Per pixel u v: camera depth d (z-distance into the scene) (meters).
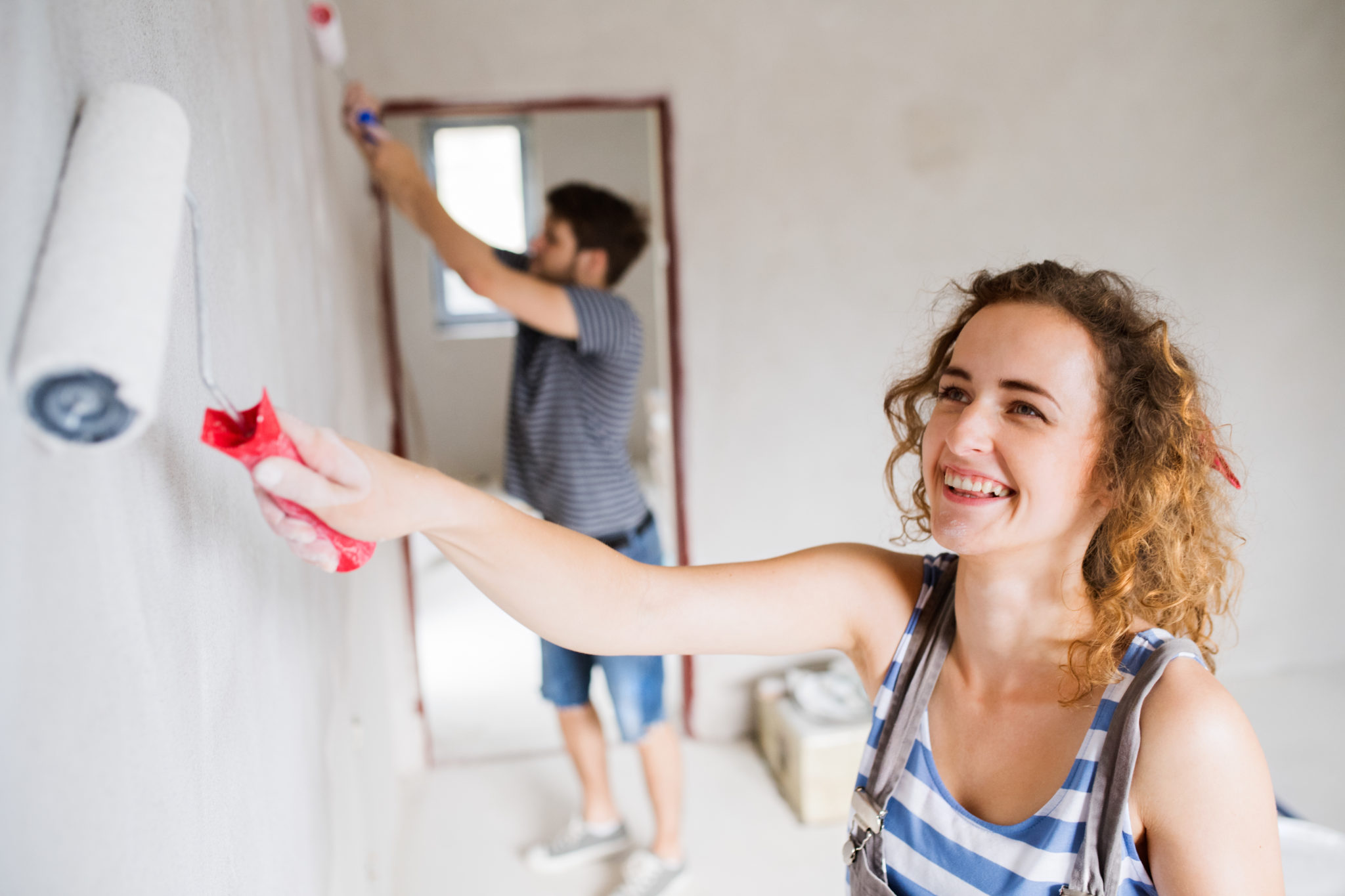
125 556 0.53
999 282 0.92
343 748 1.56
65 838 0.44
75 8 0.51
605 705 3.12
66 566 0.45
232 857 0.74
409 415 2.87
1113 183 2.75
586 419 2.10
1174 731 0.77
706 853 2.38
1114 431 0.84
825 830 2.47
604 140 5.63
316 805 1.23
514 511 0.83
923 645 0.97
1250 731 0.77
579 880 2.31
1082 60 2.66
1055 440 0.83
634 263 2.22
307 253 1.45
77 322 0.40
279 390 1.11
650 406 5.71
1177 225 2.81
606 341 2.00
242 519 0.85
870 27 2.54
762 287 2.65
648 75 2.48
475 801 2.64
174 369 0.65
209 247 0.78
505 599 0.86
